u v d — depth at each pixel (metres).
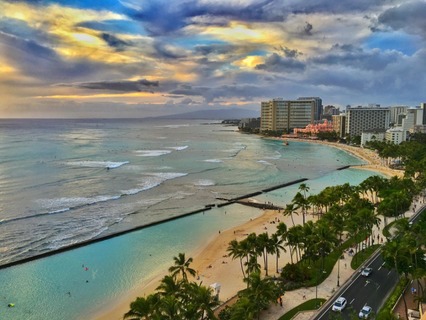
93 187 164.62
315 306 63.66
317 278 73.38
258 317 58.56
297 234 77.81
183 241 103.06
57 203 135.88
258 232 110.12
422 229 87.56
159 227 115.25
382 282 72.88
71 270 83.38
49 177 183.38
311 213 130.00
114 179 184.12
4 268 83.12
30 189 156.62
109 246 98.25
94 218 120.25
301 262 81.12
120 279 79.44
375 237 101.31
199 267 85.31
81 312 66.50
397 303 63.38
